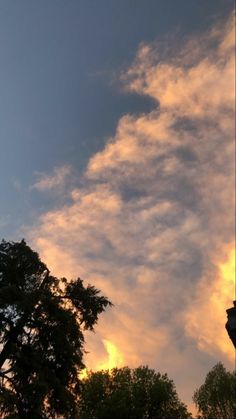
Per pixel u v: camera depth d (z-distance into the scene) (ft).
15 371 66.54
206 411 185.98
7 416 63.41
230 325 37.70
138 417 173.68
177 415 181.68
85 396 175.01
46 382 67.15
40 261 78.38
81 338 75.51
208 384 191.83
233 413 181.88
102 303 81.56
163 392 181.16
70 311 76.79
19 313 70.18
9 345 70.33
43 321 72.38
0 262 75.56
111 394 180.65
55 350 73.05
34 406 65.72
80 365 75.05
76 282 81.71
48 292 74.54
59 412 72.02
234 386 186.39
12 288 69.72
